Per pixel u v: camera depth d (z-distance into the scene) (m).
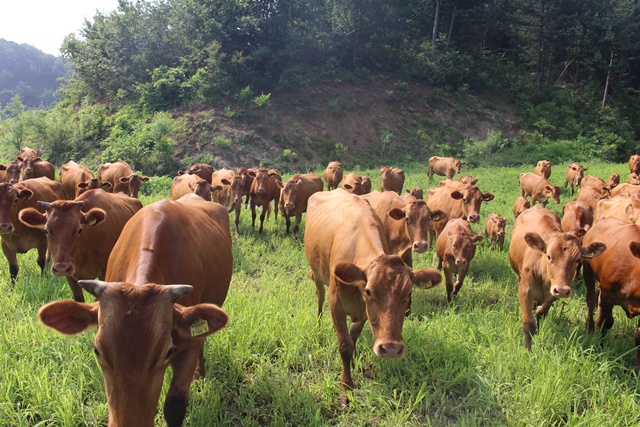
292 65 38.25
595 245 6.49
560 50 49.50
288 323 6.78
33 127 32.66
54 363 5.39
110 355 3.03
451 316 7.30
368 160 35.06
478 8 47.78
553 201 20.36
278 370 5.82
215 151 30.48
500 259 11.27
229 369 5.74
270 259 11.02
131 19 38.56
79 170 14.24
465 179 16.61
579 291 9.55
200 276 4.75
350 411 5.31
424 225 8.66
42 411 4.74
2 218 7.85
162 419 4.77
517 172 29.44
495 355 6.19
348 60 43.12
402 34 45.19
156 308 3.14
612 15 48.88
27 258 9.84
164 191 21.53
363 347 6.40
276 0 37.38
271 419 5.09
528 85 46.72
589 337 6.95
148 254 4.10
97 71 37.66
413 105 40.62
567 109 44.22
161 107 33.56
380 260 4.75
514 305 8.46
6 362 5.32
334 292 5.59
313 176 15.77
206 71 35.00
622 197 10.50
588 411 5.16
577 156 37.78
